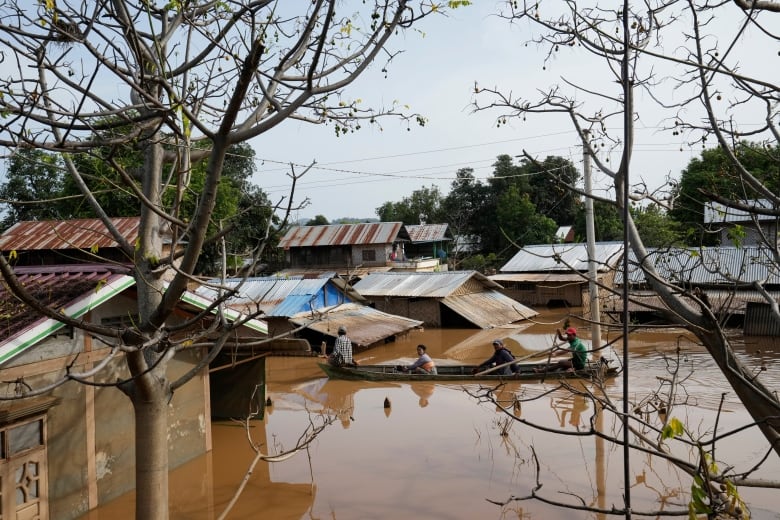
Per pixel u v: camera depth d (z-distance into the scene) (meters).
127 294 9.41
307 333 22.92
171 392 6.33
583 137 6.27
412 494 8.98
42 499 7.59
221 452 11.17
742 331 21.92
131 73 5.26
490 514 8.22
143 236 6.38
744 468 9.34
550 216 50.00
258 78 5.49
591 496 8.70
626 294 4.06
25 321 7.40
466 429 12.01
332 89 5.52
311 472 10.00
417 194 65.88
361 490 9.21
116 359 9.02
